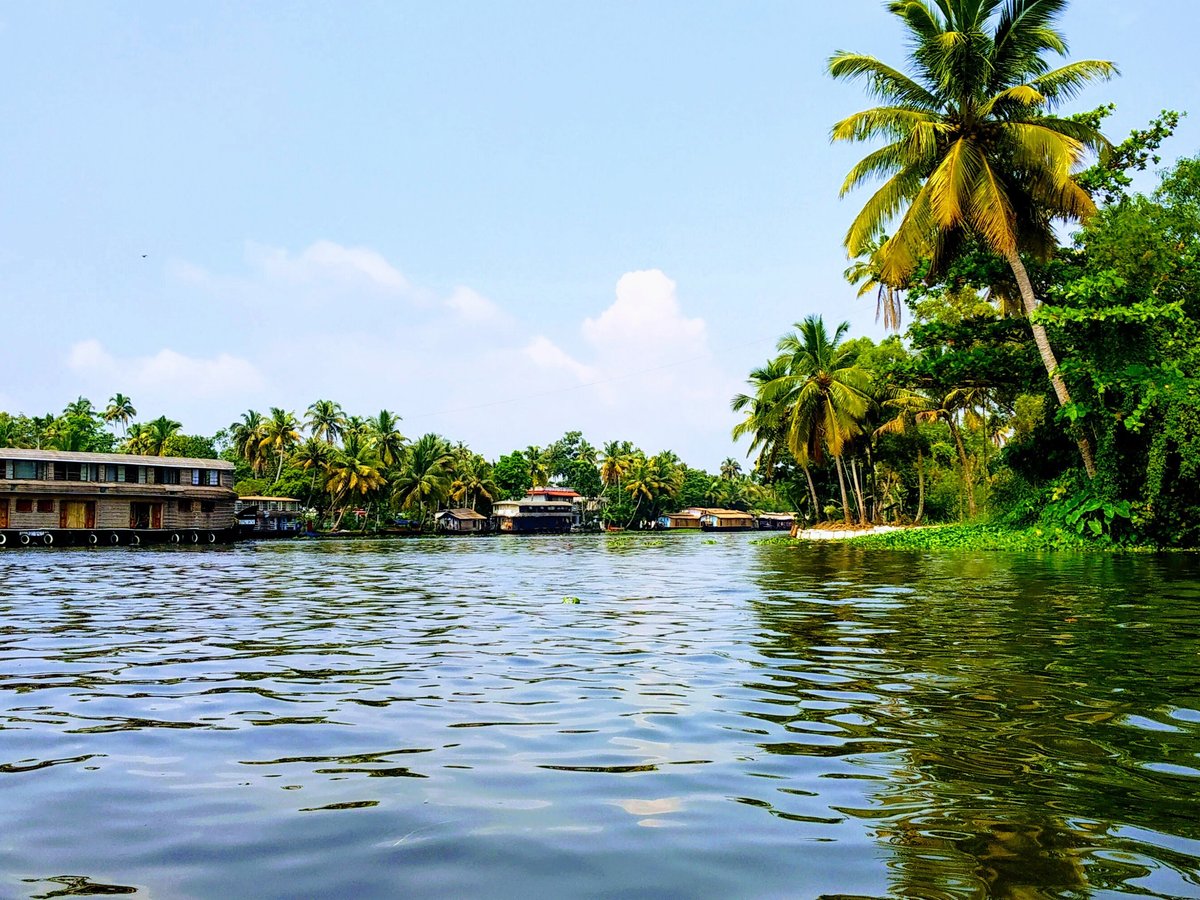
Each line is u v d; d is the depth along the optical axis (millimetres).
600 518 130250
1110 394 26438
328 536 87000
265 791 4207
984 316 31203
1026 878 3088
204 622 11367
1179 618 10109
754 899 2963
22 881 3160
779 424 52688
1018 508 31531
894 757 4648
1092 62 24656
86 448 78562
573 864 3301
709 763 4609
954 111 26594
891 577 17750
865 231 26938
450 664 7816
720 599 14086
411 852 3430
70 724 5570
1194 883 3025
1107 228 26391
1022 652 7883
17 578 21391
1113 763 4473
